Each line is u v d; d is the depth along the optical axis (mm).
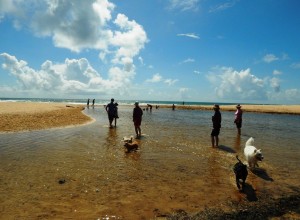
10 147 11578
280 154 11539
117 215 5418
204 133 17766
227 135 17391
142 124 23312
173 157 10461
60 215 5340
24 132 16062
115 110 19844
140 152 11250
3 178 7441
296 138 16656
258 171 8820
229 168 9062
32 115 23594
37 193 6438
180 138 15297
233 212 5742
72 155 10367
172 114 42062
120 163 9367
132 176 7918
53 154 10453
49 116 24141
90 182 7309
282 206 6121
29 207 5660
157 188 6977
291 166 9492
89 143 12977
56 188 6793
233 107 63250
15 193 6398
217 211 5750
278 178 8086
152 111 52344
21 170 8234
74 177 7688
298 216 5664
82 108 49781
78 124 21281
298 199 6520
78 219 5203
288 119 35344
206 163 9648
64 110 33125
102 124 22156
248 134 18203
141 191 6734
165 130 19031
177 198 6355
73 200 6078
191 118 32875
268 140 15578
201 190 6926
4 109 29031
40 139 13766
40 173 7980
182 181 7586
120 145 12664
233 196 6590
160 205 5945
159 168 8844
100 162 9422
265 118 37312
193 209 5805
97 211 5562
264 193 6840
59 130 17391
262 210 5883
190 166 9180
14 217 5203
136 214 5488
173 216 5457
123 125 21812
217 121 12516
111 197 6309
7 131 16078
